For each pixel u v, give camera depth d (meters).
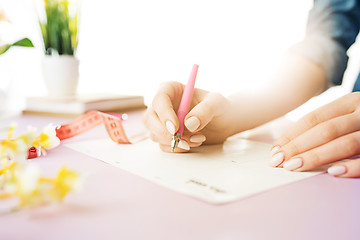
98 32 2.04
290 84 0.92
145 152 0.65
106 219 0.36
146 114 0.70
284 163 0.55
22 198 0.35
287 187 0.47
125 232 0.33
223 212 0.38
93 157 0.61
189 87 0.65
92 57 2.05
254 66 2.00
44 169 0.53
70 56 1.20
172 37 2.06
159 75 2.06
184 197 0.42
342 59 0.93
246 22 2.01
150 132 0.70
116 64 2.07
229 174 0.51
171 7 2.05
